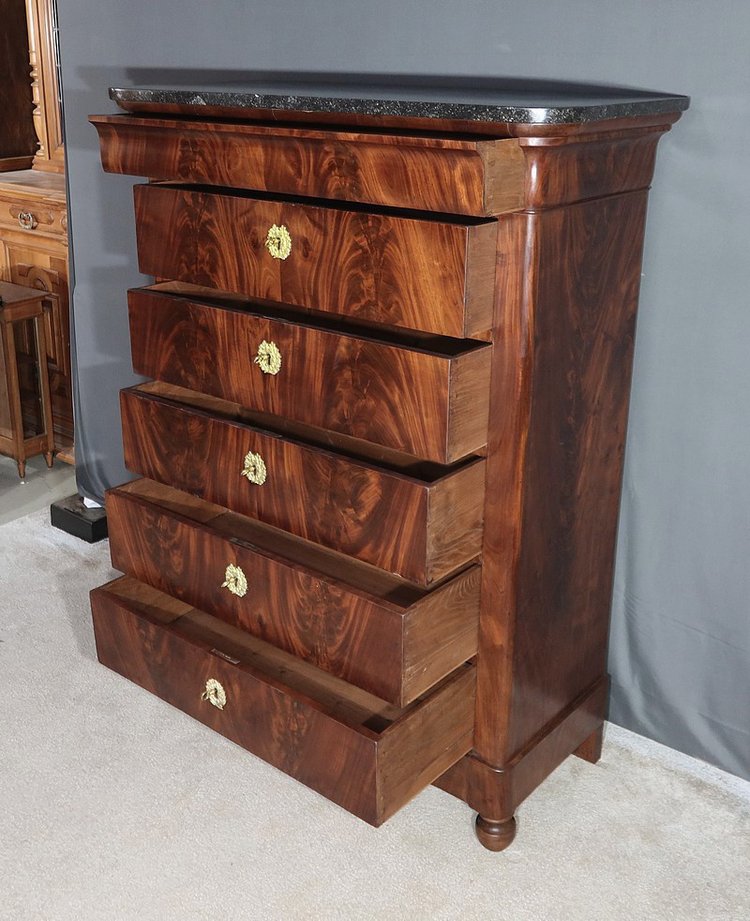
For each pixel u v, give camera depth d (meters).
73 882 1.45
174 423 1.56
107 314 2.27
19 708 1.82
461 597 1.37
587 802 1.62
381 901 1.43
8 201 2.68
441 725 1.41
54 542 2.40
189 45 1.92
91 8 2.03
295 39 1.76
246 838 1.54
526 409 1.26
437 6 1.56
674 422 1.56
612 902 1.43
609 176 1.28
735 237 1.42
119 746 1.73
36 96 2.74
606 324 1.38
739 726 1.63
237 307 1.61
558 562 1.45
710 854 1.52
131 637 1.68
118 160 1.49
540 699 1.51
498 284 1.22
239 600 1.53
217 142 1.34
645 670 1.71
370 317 1.27
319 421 1.37
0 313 2.52
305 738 1.45
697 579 1.61
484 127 1.13
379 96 1.29
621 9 1.40
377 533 1.34
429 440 1.25
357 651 1.38
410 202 1.17
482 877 1.47
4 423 2.69
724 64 1.35
